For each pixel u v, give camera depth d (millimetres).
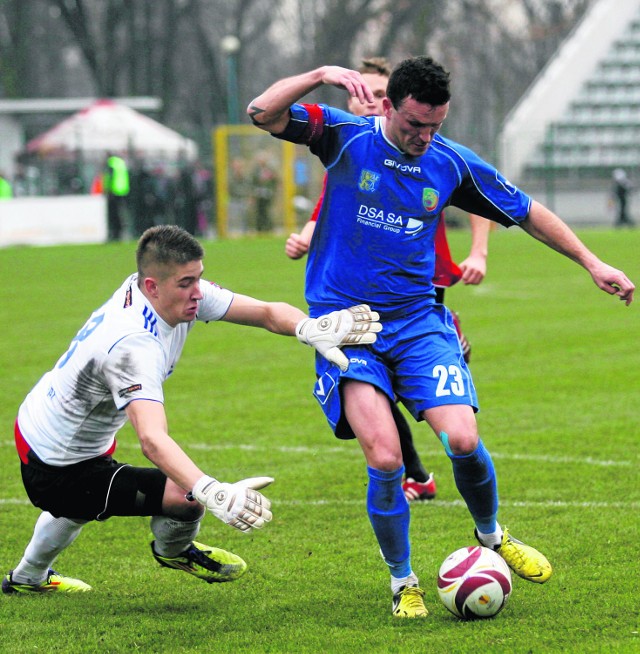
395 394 16578
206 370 37906
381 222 15930
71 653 14141
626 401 30969
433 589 16562
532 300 56750
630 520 19750
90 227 103438
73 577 17797
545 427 27969
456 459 15484
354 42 184000
